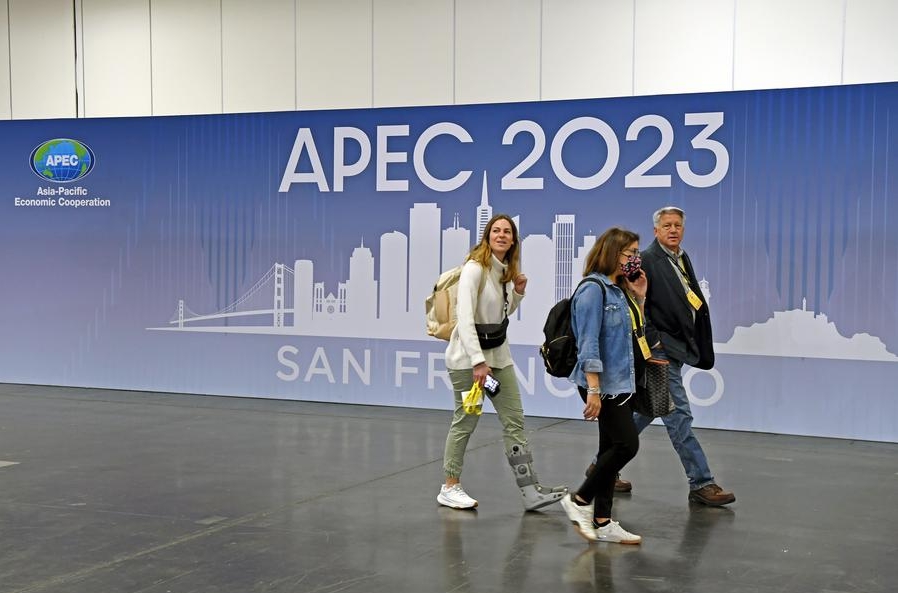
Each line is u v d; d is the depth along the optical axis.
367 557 4.38
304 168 9.16
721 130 7.84
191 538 4.66
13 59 10.74
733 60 8.55
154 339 9.72
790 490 5.77
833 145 7.49
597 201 8.26
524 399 8.55
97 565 4.24
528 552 4.47
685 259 5.64
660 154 8.05
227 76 10.13
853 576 4.13
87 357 9.94
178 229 9.59
